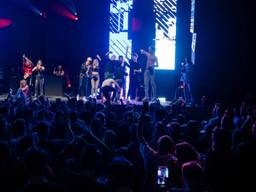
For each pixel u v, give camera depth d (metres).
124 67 16.03
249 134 5.30
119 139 6.20
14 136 5.79
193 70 15.87
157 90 17.94
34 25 20.38
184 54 18.00
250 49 16.50
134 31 18.44
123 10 18.88
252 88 16.38
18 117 7.77
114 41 19.03
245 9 16.50
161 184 4.03
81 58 19.91
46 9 20.00
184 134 6.12
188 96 15.92
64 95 18.55
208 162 4.07
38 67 17.41
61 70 18.53
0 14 20.12
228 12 16.59
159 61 18.05
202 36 16.72
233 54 16.59
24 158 3.27
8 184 3.46
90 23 19.61
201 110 13.48
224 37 16.64
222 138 4.24
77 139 5.21
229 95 16.39
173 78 17.94
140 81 16.66
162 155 4.58
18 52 20.53
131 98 17.48
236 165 4.02
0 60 20.47
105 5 19.25
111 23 19.16
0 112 8.31
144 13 18.34
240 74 16.55
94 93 16.53
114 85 15.53
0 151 3.60
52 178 3.84
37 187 2.59
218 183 3.98
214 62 16.66
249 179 3.93
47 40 20.30
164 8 18.27
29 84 18.09
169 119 10.16
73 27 20.00
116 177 2.92
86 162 3.45
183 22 17.95
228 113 6.98
